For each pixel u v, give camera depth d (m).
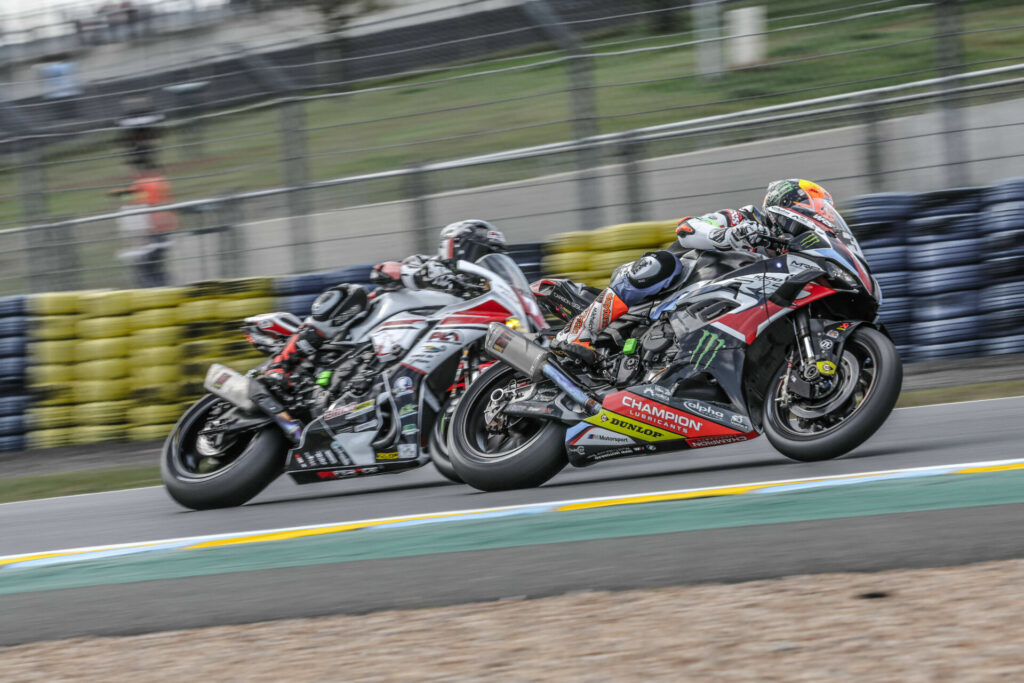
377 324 20.47
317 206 32.53
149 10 51.94
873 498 14.66
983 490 14.49
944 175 30.30
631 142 31.27
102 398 30.80
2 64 51.06
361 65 36.59
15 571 16.39
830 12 34.88
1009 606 10.27
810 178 30.94
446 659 10.55
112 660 11.51
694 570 12.41
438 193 31.91
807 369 16.36
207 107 36.34
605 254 29.61
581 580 12.52
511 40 36.75
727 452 20.31
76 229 33.28
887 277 29.06
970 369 27.58
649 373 17.78
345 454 19.94
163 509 20.62
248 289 30.48
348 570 13.99
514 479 17.88
